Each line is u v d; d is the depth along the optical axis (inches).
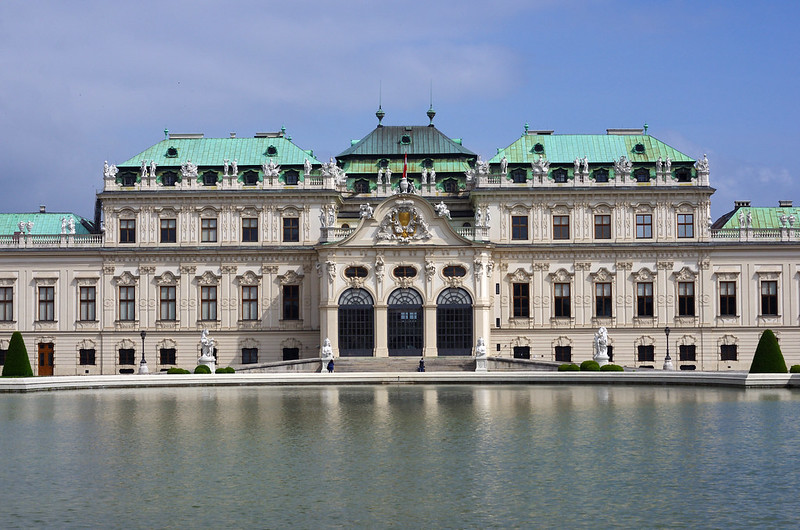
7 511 1893.5
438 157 5974.4
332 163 5585.6
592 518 1825.8
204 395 3821.4
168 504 1935.3
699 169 5511.8
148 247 5551.2
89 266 5580.7
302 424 2888.8
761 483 2082.9
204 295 5561.0
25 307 5580.7
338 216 5797.2
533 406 3307.1
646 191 5492.1
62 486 2086.6
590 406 3294.8
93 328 5561.0
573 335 5492.1
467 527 1776.6
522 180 5570.9
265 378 4328.3
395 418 3006.9
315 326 5526.6
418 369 5044.3
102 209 5595.5
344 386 4237.2
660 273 5506.9
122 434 2723.9
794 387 3949.3
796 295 5511.8
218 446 2524.6
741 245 5492.1
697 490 2025.1
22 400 3656.5
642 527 1769.2
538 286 5506.9
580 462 2298.2
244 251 5521.7
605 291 5506.9
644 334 5492.1
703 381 4084.6
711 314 5502.0
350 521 1813.5
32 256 5580.7
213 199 5570.9
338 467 2255.2
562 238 5526.6
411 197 5300.2
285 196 5561.0
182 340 5536.4
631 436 2632.9
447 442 2561.5
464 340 5280.5
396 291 5300.2
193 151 5738.2
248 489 2048.5
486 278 5324.8
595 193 5502.0
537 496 1982.0
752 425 2812.5
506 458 2348.7
